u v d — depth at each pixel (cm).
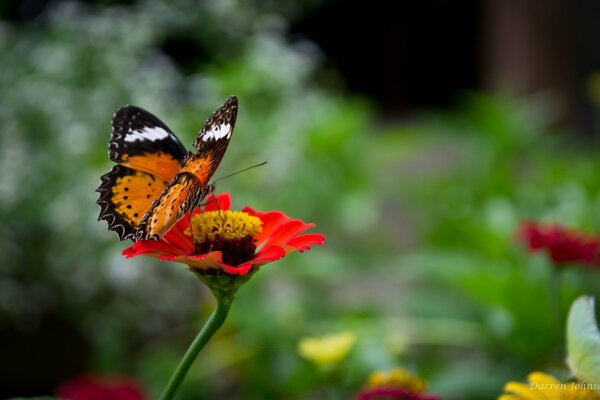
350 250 145
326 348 74
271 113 133
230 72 132
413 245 167
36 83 118
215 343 109
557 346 90
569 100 267
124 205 53
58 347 124
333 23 390
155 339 119
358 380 90
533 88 270
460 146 241
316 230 144
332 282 143
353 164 150
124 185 53
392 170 219
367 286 150
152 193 53
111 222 52
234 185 125
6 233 110
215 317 51
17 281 116
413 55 436
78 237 109
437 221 140
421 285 143
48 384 126
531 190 159
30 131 117
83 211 107
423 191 175
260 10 142
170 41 166
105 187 53
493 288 93
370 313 104
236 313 104
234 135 126
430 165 231
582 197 142
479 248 114
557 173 165
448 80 443
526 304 91
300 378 96
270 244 54
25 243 114
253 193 127
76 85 119
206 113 125
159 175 54
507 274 93
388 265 123
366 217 146
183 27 135
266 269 112
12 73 121
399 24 423
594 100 254
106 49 121
